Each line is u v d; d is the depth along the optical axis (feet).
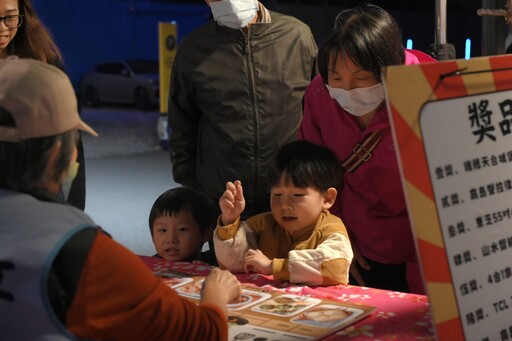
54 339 4.14
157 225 8.54
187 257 8.53
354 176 7.89
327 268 6.84
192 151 10.35
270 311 5.97
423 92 4.77
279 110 9.76
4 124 4.26
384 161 7.64
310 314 5.89
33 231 4.17
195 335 4.57
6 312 4.16
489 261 4.97
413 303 6.25
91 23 74.54
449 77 4.90
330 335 5.50
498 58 5.19
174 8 77.61
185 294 6.59
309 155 7.19
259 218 7.76
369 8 7.48
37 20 8.71
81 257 4.14
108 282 4.18
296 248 7.25
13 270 4.09
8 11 8.10
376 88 7.18
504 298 5.04
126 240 19.95
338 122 7.87
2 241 4.15
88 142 39.65
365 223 7.98
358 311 5.94
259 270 7.20
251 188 9.81
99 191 26.81
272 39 9.73
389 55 7.10
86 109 57.98
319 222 7.38
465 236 4.87
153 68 57.88
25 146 4.28
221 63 9.62
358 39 6.99
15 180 4.33
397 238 7.94
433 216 4.75
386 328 5.66
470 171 4.94
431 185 4.75
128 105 61.05
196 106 10.03
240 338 5.39
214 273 5.86
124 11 75.66
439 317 4.71
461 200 4.87
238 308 6.05
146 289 4.33
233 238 7.42
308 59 9.96
